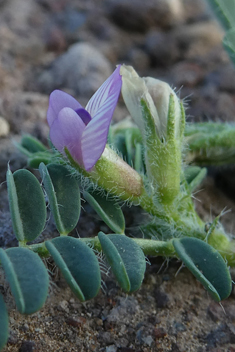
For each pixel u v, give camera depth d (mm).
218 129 128
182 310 111
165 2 190
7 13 186
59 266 94
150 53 179
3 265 93
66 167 107
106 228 119
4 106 143
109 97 99
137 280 98
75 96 153
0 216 119
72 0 202
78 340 106
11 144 134
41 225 102
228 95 154
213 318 111
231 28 121
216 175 135
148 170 110
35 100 146
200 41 181
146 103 106
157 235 114
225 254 111
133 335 108
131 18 191
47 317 108
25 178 103
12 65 164
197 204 129
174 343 107
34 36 178
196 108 149
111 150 107
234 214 129
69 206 104
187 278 115
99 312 110
